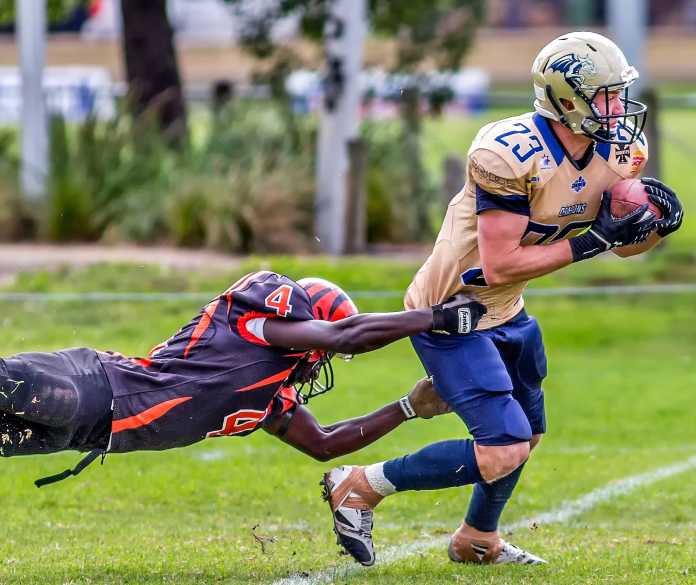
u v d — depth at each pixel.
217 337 17.28
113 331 39.41
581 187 17.52
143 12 60.06
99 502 23.83
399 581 17.97
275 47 61.47
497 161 17.03
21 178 53.62
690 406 33.12
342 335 17.02
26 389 16.23
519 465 18.12
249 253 50.94
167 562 19.20
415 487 18.52
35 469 26.31
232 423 17.44
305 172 53.53
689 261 49.22
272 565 19.20
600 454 28.38
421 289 18.97
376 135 59.25
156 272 45.03
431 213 58.25
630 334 41.81
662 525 22.52
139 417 16.89
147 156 55.06
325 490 18.94
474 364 18.08
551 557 19.92
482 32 136.38
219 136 56.06
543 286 46.00
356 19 52.00
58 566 18.73
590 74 16.84
